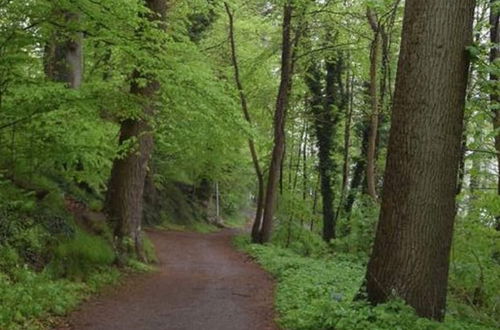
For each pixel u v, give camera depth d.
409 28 8.05
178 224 37.56
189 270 16.34
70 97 9.14
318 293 10.45
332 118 30.67
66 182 15.10
